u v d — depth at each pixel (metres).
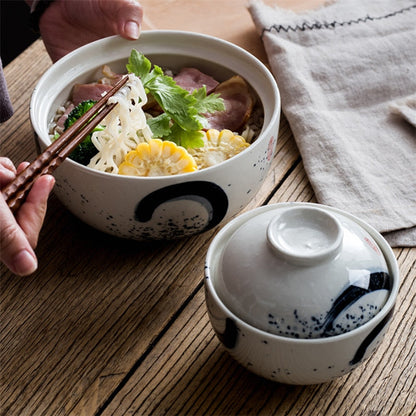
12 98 1.32
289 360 0.73
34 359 0.88
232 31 1.44
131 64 1.06
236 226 0.84
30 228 0.79
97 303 0.95
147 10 1.47
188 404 0.82
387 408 0.81
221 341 0.79
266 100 1.05
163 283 0.98
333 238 0.75
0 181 0.88
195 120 1.02
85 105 1.03
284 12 1.43
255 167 0.95
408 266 1.00
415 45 1.36
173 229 0.96
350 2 1.47
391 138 1.22
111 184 0.88
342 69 1.33
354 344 0.73
